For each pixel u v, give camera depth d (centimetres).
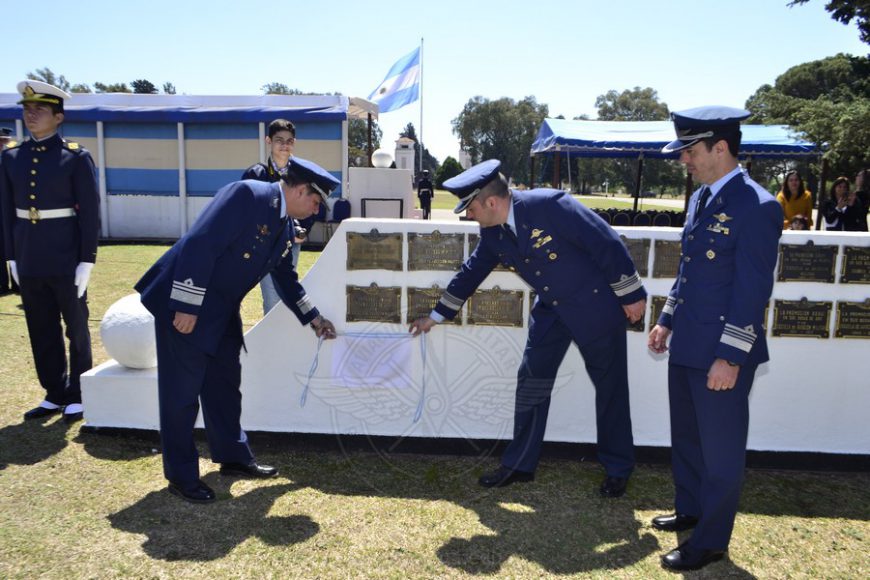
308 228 418
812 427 346
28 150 377
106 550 255
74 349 397
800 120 1245
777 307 334
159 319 287
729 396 249
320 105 1284
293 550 259
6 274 741
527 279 300
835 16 982
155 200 1326
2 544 257
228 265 288
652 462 355
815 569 256
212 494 298
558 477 334
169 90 5412
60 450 347
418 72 1486
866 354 339
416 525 281
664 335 294
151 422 362
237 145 1299
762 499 315
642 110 5722
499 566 252
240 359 351
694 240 257
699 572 252
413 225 338
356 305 345
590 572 250
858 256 331
